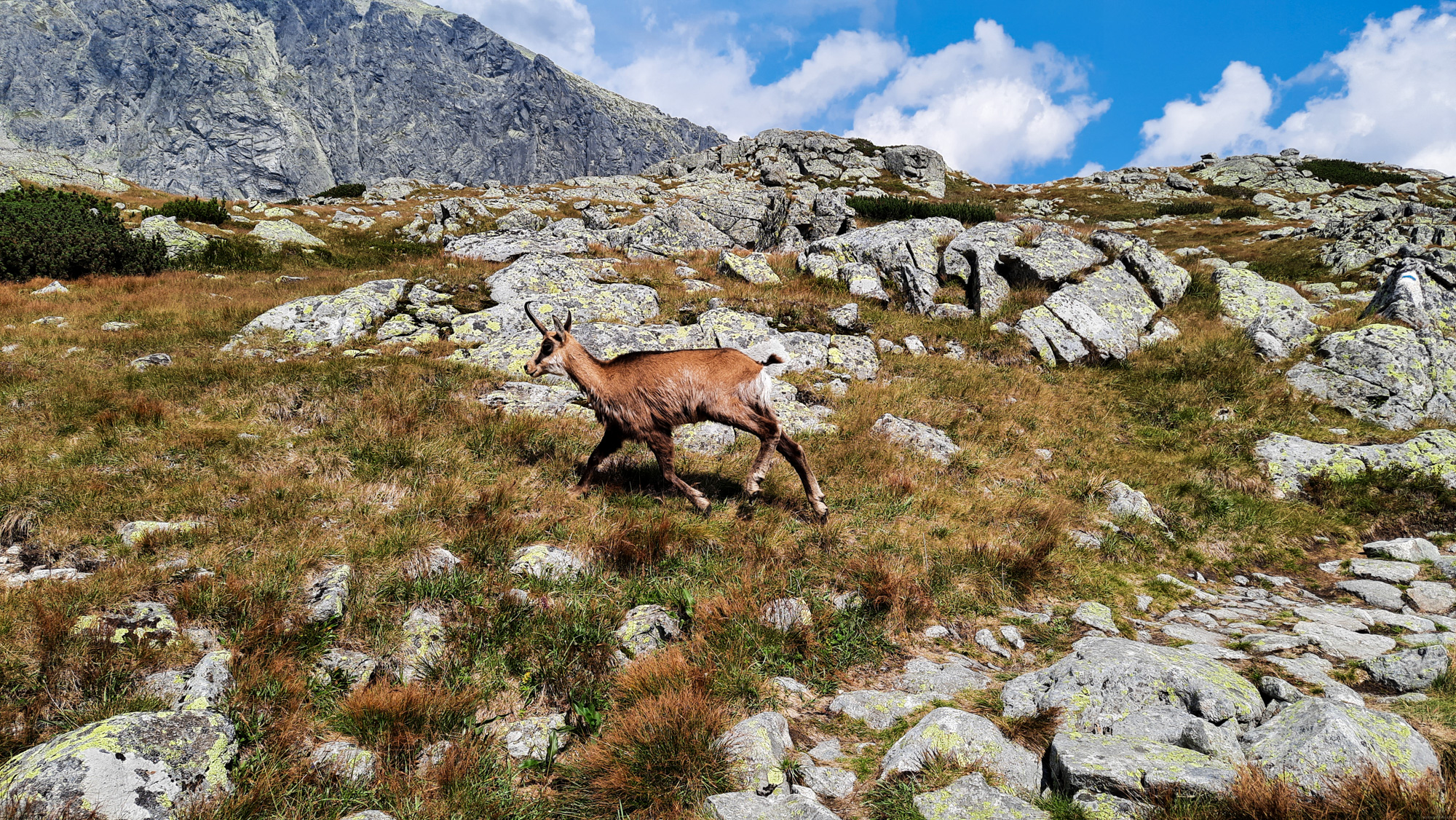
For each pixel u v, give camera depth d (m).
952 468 9.44
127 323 13.98
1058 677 4.75
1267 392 12.76
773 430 7.17
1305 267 30.06
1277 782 3.34
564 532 6.51
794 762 3.94
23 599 4.61
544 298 15.09
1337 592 7.41
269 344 12.49
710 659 4.88
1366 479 9.77
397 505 6.69
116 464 7.18
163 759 3.38
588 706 4.42
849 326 15.03
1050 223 20.39
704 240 26.56
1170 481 9.73
